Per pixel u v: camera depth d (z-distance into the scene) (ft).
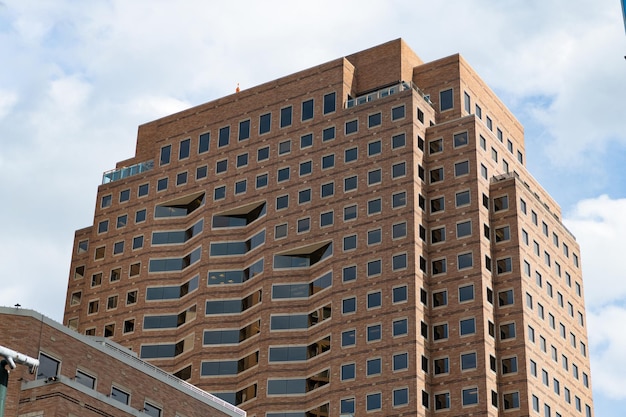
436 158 423.64
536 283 412.98
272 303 423.64
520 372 388.16
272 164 450.30
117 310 465.47
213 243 451.53
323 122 444.14
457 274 400.06
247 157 459.32
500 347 394.52
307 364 408.67
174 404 250.16
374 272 405.80
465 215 408.46
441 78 447.83
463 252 402.72
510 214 414.21
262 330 421.18
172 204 474.49
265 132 458.50
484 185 418.31
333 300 410.52
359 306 403.34
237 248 447.83
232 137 467.11
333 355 401.08
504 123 465.47
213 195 461.37
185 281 456.45
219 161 466.70
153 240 471.21
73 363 231.71
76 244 514.27
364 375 390.83
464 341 388.78
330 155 436.35
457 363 386.73
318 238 424.05
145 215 478.59
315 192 433.48
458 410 379.76
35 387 219.41
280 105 459.32
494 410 380.99
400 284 398.42
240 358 426.10
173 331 449.06
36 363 107.76
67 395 219.61
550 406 395.96
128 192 489.26
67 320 494.18
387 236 409.08
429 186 419.54
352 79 454.81
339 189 428.15
